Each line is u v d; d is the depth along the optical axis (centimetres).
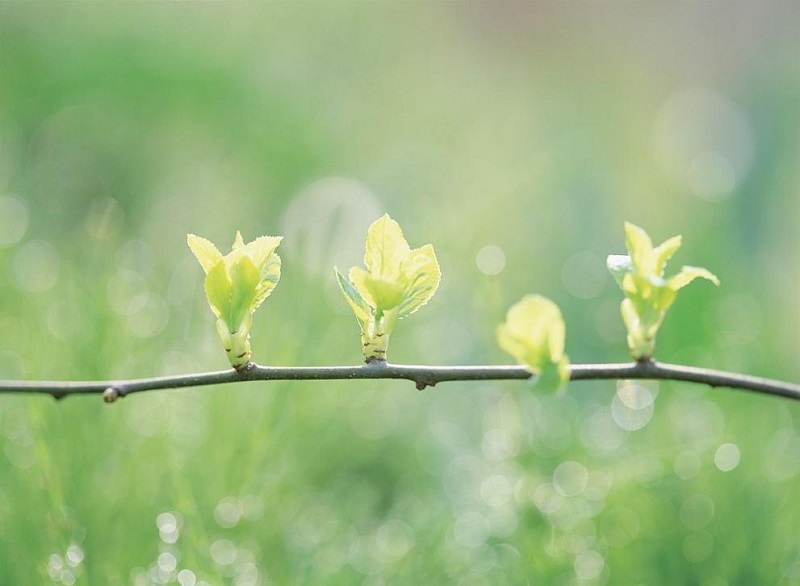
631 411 89
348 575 75
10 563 72
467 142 156
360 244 118
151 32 137
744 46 195
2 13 127
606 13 205
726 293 113
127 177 123
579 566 76
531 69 198
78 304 82
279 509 77
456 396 97
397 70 170
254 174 126
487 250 116
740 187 154
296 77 150
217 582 71
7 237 95
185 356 83
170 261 105
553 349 57
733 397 89
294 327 87
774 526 77
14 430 75
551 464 83
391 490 88
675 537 77
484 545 78
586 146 156
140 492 75
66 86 127
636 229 60
